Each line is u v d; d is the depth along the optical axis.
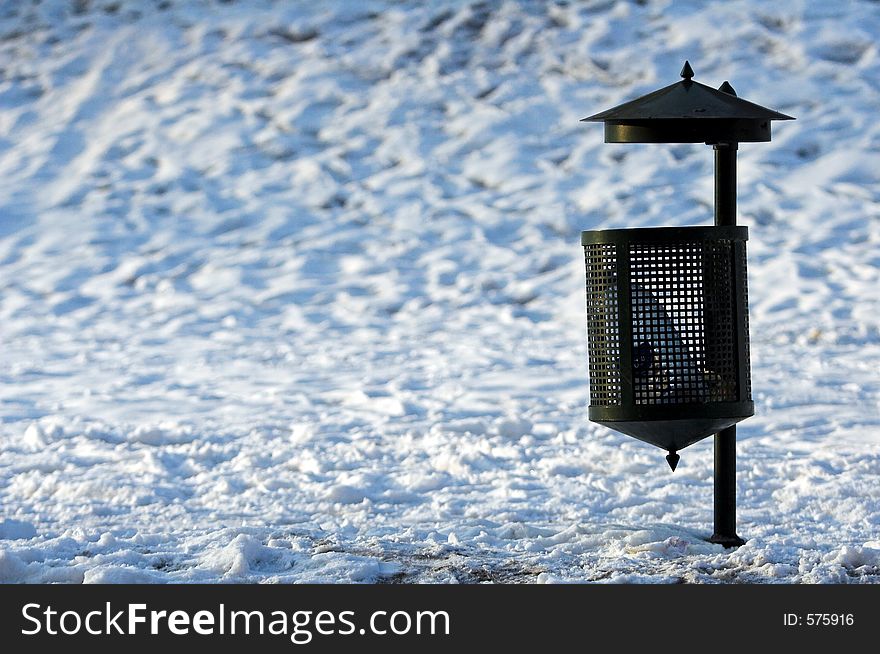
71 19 116.38
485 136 90.81
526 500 25.95
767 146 83.94
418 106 96.56
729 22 102.00
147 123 97.50
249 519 24.39
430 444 32.31
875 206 73.75
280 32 110.38
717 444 21.02
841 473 27.91
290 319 62.22
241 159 90.44
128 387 44.53
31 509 25.67
